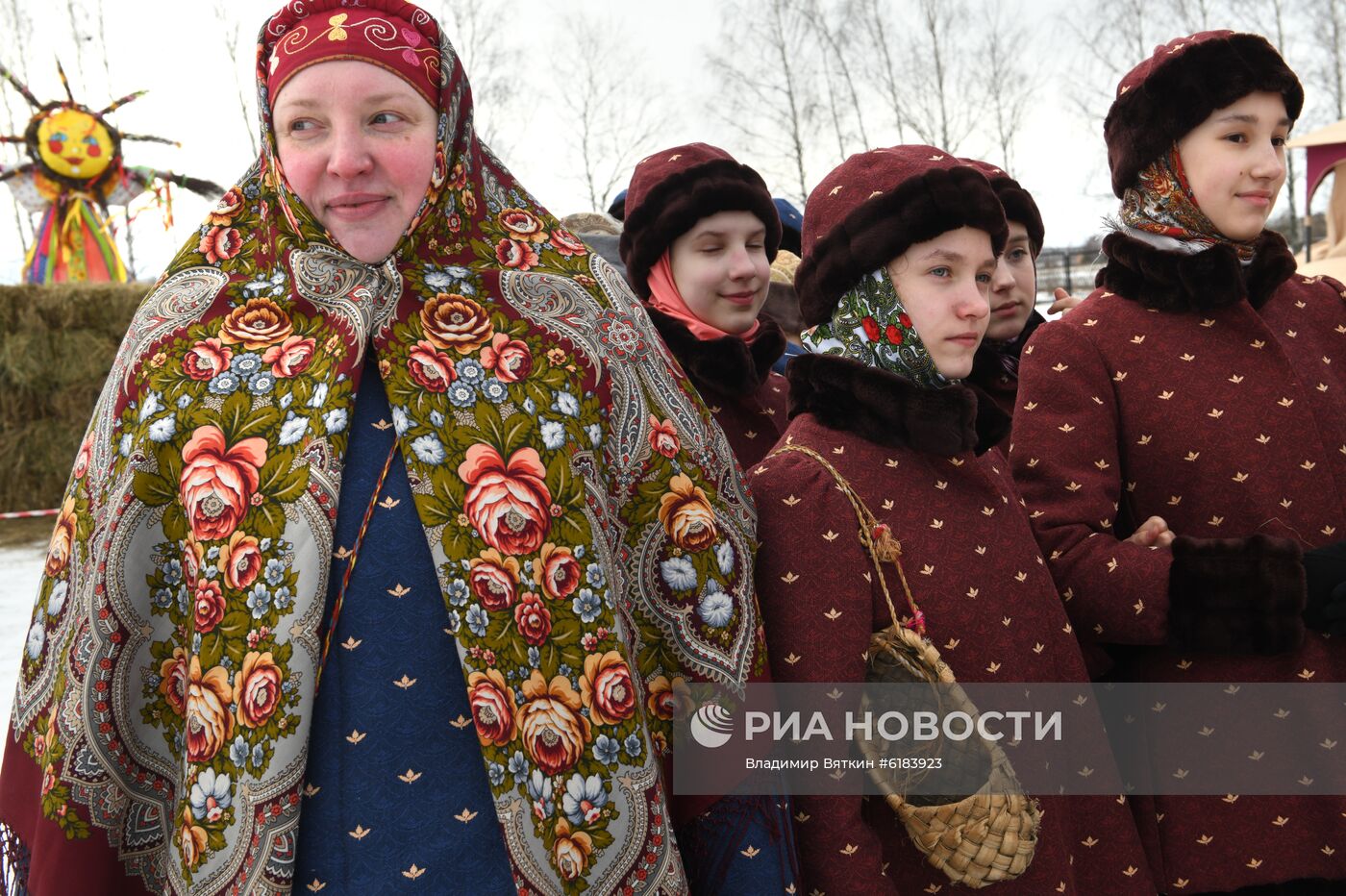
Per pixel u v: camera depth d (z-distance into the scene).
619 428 1.46
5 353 9.60
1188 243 1.98
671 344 2.26
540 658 1.32
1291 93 1.94
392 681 1.30
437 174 1.45
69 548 1.39
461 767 1.30
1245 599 1.72
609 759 1.33
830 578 1.50
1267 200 1.94
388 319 1.39
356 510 1.33
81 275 13.34
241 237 1.50
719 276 2.28
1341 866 1.79
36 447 9.78
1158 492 1.92
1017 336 2.56
